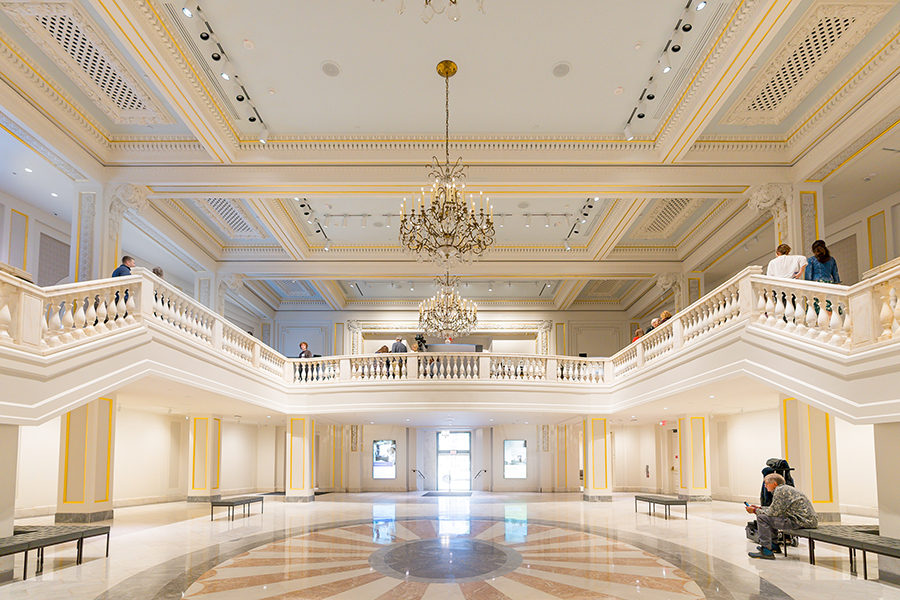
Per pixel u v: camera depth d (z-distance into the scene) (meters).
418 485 21.08
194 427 16.08
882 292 6.36
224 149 11.35
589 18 8.45
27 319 6.66
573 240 17.69
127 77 9.73
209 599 5.52
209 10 8.23
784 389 7.82
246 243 17.64
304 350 16.31
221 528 10.55
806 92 10.12
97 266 11.52
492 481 20.88
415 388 14.68
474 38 8.88
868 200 12.82
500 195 12.66
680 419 16.00
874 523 10.74
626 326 24.05
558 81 9.98
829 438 10.52
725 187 12.20
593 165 12.03
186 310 10.38
